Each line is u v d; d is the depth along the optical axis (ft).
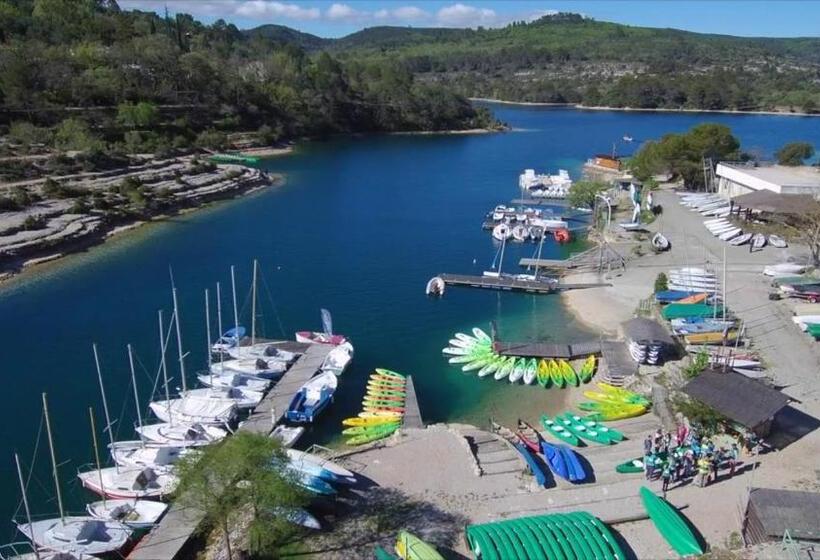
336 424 177.58
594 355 214.07
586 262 305.94
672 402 167.53
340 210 433.89
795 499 118.83
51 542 126.52
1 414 184.24
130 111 595.06
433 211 432.66
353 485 139.74
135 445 162.40
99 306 262.47
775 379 177.99
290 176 557.33
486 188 509.76
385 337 237.04
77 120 544.21
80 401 191.42
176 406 176.24
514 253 340.39
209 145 630.74
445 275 294.25
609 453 153.48
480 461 150.20
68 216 359.87
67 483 153.38
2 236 320.91
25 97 555.69
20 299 269.44
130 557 120.16
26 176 416.67
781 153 468.34
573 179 531.91
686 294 238.48
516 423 177.99
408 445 155.53
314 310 262.06
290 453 143.64
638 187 444.14
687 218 360.28
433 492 137.80
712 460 137.80
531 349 216.33
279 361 205.05
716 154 442.09
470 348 223.10
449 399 192.75
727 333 205.67
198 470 115.96
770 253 294.87
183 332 238.27
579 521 123.34
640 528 125.29
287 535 124.16
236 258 328.08
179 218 404.16
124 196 406.00
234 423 175.11
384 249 347.15
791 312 223.51
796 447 147.64
